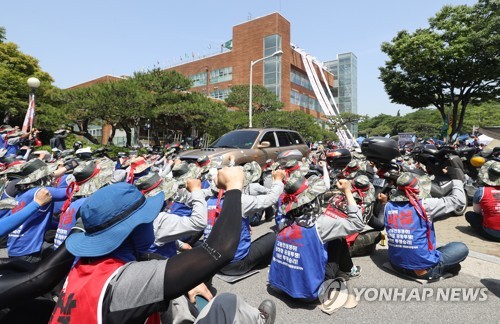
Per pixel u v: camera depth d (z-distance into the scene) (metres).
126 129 22.23
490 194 4.43
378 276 3.46
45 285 1.35
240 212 1.20
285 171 4.10
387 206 3.41
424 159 5.02
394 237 3.30
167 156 8.40
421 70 21.12
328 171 5.58
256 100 28.72
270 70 41.75
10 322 1.60
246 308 1.74
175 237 2.49
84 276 1.16
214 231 1.14
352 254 4.04
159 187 2.82
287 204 2.90
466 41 18.64
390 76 23.06
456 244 3.40
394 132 76.81
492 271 3.51
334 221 2.72
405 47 20.75
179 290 1.08
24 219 2.20
